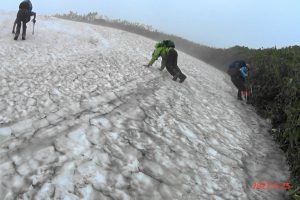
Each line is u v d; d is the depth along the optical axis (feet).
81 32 64.49
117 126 21.90
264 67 36.42
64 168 16.37
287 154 22.45
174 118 25.77
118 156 18.38
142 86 32.24
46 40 50.29
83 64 37.24
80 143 18.90
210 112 30.25
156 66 44.14
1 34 47.70
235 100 38.17
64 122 21.24
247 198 17.71
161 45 39.91
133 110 25.22
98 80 31.89
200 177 18.53
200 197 16.76
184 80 40.04
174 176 17.93
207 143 23.03
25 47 42.50
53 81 29.53
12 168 15.85
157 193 16.21
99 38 61.11
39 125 20.54
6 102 23.35
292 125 21.67
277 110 29.14
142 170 17.69
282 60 37.22
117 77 34.12
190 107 29.81
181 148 21.15
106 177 16.38
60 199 14.35
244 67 37.70
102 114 23.35
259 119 32.35
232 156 22.15
